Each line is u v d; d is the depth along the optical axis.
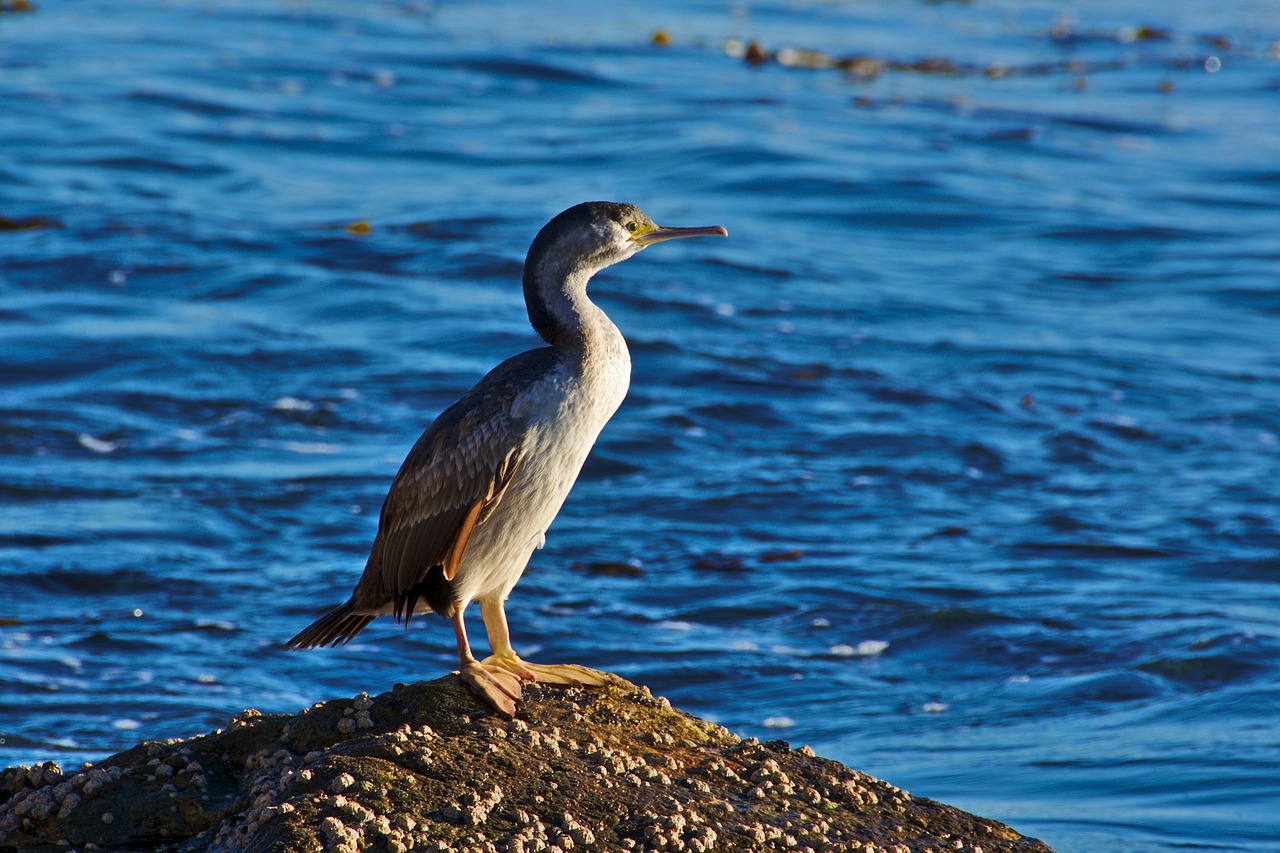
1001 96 34.97
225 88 31.91
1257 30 43.94
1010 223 25.56
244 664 11.72
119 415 16.77
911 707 11.34
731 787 7.27
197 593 12.93
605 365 8.11
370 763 6.64
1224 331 21.00
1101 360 19.62
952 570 13.84
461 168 27.44
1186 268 23.70
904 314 21.14
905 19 44.66
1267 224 26.06
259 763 7.16
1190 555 14.25
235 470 15.52
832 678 11.84
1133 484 16.03
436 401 17.53
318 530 14.27
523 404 7.81
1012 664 12.06
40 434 16.12
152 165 26.50
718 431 17.06
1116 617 12.83
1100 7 48.00
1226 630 12.41
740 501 15.30
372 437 16.52
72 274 21.02
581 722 7.54
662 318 20.39
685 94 33.47
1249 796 9.52
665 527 14.72
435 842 6.21
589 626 12.62
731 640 12.46
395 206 24.95
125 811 6.91
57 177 25.42
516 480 7.86
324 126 29.69
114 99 30.36
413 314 20.08
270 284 20.98
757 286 21.92
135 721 10.67
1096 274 23.44
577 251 8.23
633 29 40.62
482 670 7.67
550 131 30.09
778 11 44.75
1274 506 15.44
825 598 13.23
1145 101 34.97
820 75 36.28
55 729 10.46
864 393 18.27
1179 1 49.44
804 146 29.16
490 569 8.01
